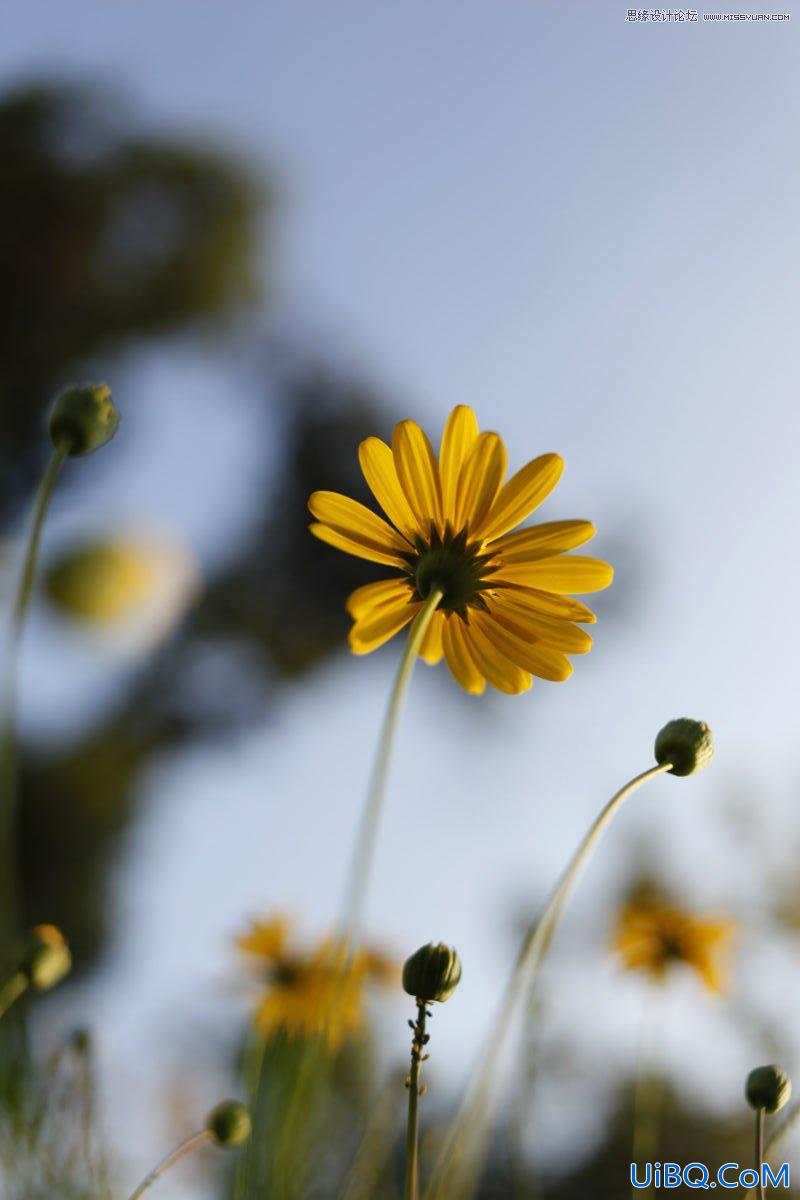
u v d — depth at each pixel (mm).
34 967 426
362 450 483
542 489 479
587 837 434
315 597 2551
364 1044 508
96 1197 424
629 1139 630
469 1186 415
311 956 560
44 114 2600
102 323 2637
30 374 2516
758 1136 443
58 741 2146
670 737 445
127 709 2221
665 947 640
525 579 477
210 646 2432
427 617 419
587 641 474
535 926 428
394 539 484
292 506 2662
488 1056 416
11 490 2354
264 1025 532
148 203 2682
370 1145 462
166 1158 431
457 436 481
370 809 410
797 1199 497
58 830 2113
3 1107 418
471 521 480
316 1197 449
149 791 2252
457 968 404
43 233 2576
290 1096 437
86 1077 431
